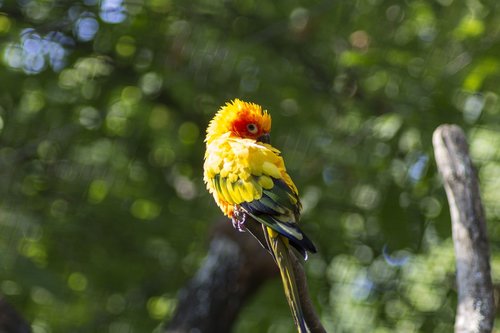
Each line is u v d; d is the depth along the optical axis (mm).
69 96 14359
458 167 7258
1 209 14031
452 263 14195
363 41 14461
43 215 14102
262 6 14625
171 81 13828
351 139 14180
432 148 13453
